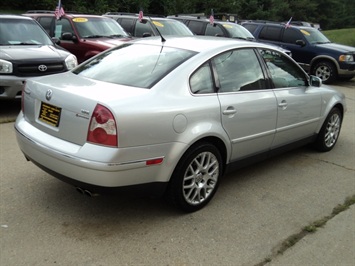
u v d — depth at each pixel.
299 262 3.10
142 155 3.19
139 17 11.91
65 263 2.92
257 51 4.48
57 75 4.04
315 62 13.44
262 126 4.31
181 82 3.57
